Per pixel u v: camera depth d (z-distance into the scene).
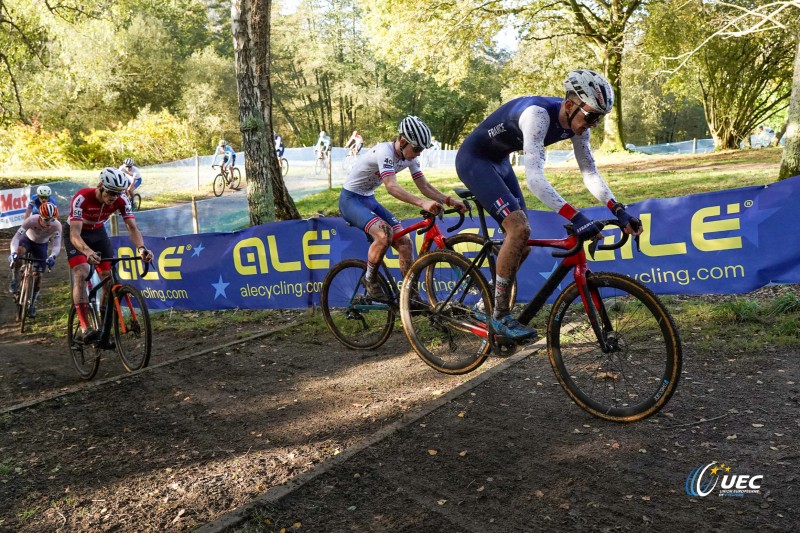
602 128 49.66
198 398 4.14
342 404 3.82
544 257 5.35
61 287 9.77
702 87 32.97
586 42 26.66
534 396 3.57
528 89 29.67
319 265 6.16
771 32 23.19
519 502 2.55
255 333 5.81
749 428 2.95
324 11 51.53
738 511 2.35
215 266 6.70
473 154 3.42
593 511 2.44
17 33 18.88
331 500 2.65
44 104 32.19
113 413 3.94
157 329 6.49
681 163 18.72
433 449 3.04
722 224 4.71
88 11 19.66
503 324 3.33
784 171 7.14
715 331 4.30
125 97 39.47
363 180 4.45
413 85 50.88
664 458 2.77
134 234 5.05
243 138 8.12
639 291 3.00
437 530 2.41
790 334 4.10
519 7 23.94
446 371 3.93
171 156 28.75
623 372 3.68
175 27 50.44
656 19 22.66
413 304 4.08
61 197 16.78
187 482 2.95
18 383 5.32
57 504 2.82
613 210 3.11
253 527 2.49
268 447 3.29
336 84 51.16
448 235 5.68
